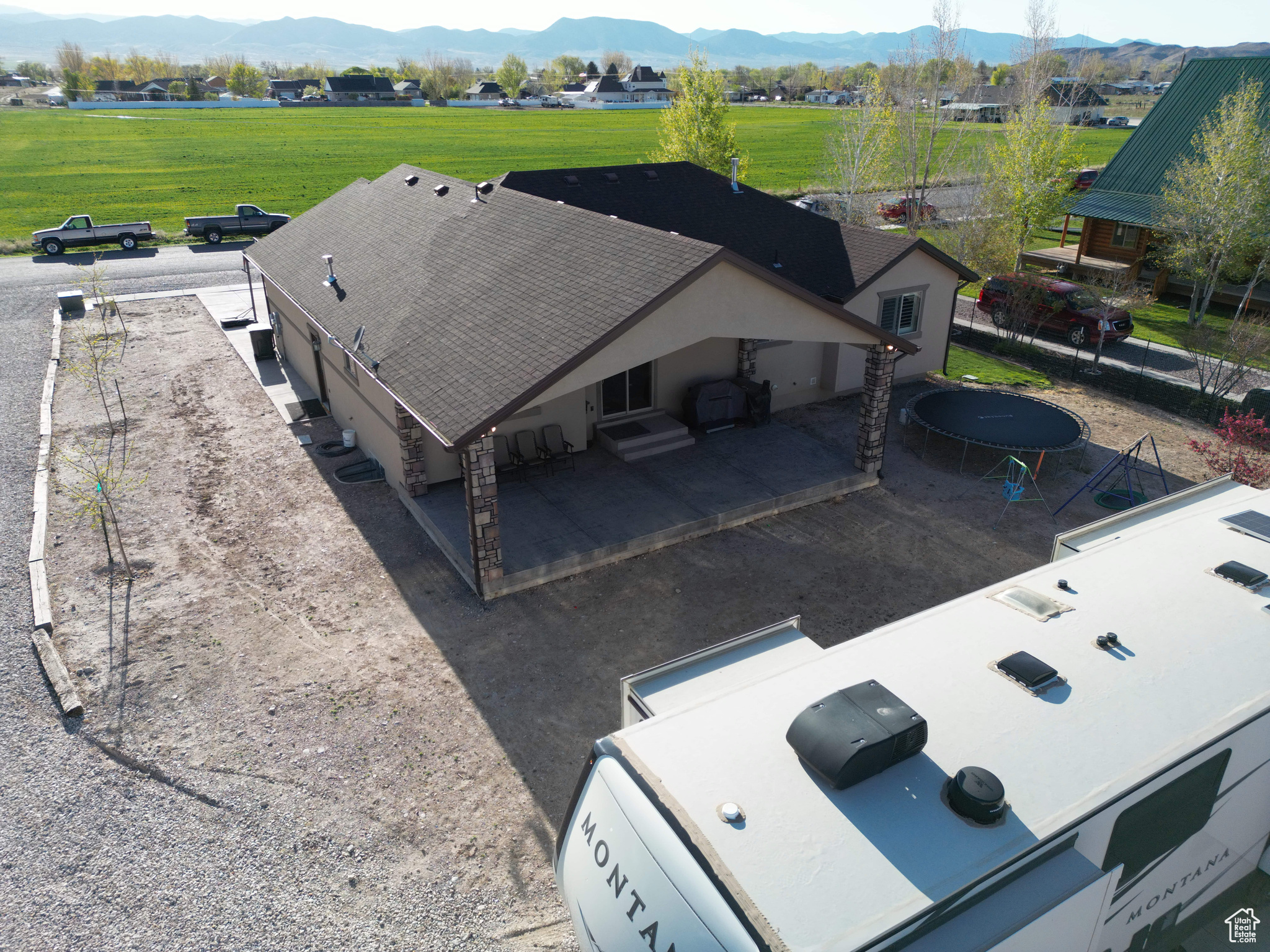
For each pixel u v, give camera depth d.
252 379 22.11
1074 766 5.67
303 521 15.14
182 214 47.69
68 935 7.54
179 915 7.77
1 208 48.25
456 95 178.62
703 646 11.84
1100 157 74.38
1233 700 6.36
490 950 7.48
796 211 22.81
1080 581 8.08
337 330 16.08
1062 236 39.31
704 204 22.00
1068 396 21.61
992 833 5.12
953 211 40.84
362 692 10.85
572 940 7.57
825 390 21.19
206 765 9.59
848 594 13.16
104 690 10.79
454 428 11.55
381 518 15.26
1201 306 27.94
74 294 27.75
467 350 13.39
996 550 14.46
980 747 5.86
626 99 177.50
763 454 17.61
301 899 7.95
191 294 30.47
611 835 5.48
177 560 13.86
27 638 11.80
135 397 20.77
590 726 10.34
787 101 174.25
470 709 10.59
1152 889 6.22
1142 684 6.54
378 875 8.24
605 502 15.45
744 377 19.22
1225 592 7.84
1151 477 17.09
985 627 7.39
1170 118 31.98
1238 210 25.06
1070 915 5.07
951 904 4.70
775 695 6.48
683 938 4.67
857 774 5.43
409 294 16.14
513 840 8.69
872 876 4.79
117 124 98.69
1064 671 6.70
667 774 5.61
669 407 18.69
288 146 80.56
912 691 6.48
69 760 9.62
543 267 14.80
